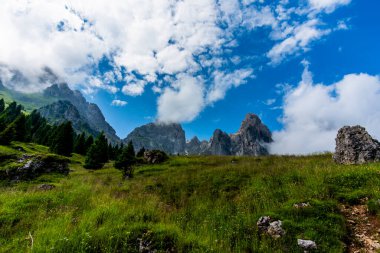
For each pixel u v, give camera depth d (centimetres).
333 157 2094
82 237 768
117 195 1446
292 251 784
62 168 2377
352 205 1073
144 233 810
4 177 1930
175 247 781
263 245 817
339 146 2055
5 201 1155
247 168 2152
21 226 924
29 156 2369
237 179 1806
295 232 863
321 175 1415
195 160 3772
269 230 908
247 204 1232
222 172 2112
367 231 874
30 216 1005
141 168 3516
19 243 782
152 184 1986
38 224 915
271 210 1043
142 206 1143
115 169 4022
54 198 1234
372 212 982
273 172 1758
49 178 2091
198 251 756
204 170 2397
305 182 1370
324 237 822
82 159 7288
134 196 1427
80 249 717
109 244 742
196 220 1123
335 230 858
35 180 1994
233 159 3384
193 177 2091
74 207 1117
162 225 880
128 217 963
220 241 861
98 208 1020
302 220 936
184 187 1820
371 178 1270
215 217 1124
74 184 1755
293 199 1130
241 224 987
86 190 1462
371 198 1069
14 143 6419
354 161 1853
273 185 1470
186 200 1512
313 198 1125
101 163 5581
